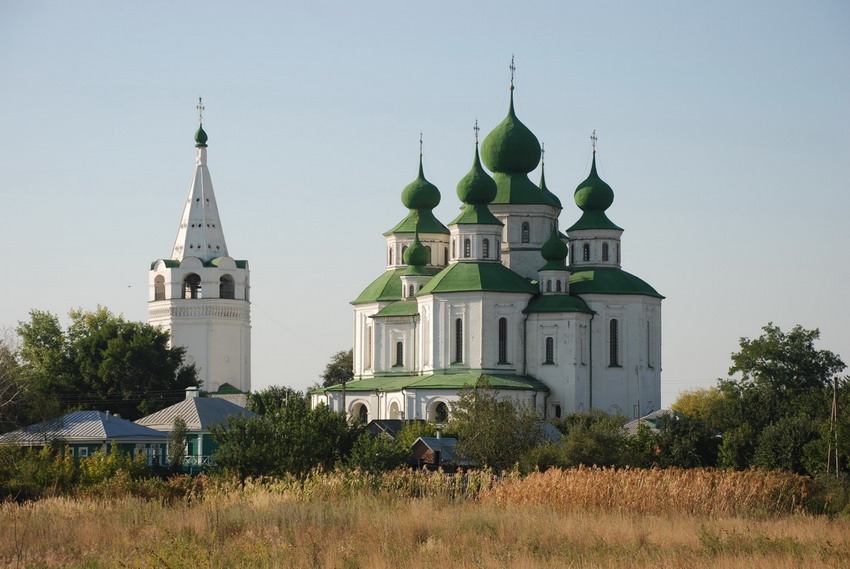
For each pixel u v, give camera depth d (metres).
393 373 164.00
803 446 109.00
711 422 136.25
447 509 70.75
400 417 154.12
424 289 156.88
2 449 92.44
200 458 118.00
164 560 52.19
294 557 53.38
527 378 153.62
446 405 149.25
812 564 53.09
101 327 175.50
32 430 116.06
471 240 156.38
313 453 98.38
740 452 113.50
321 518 64.69
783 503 79.81
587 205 160.62
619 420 121.12
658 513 73.81
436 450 116.56
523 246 164.25
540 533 62.03
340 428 101.44
